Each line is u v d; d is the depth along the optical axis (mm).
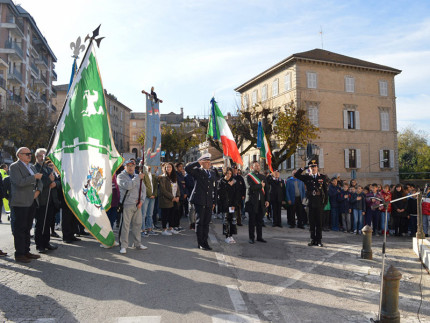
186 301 4973
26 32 45625
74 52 7559
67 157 7289
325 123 38406
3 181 9648
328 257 8109
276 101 41031
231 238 9258
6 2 40406
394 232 12852
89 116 7566
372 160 40406
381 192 13578
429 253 7227
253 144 31781
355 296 5504
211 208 8438
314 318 4594
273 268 6934
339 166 38750
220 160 50844
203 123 32344
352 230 12773
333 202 12914
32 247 8188
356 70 40281
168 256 7473
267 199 12219
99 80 7703
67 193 7184
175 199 10312
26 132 31531
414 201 12109
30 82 47000
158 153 12258
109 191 7703
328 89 38812
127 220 7742
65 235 8789
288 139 29328
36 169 7867
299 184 13086
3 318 4281
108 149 7746
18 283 5555
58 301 4863
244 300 5102
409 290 6004
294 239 10328
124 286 5516
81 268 6430
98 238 7551
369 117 40594
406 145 62750
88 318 4344
